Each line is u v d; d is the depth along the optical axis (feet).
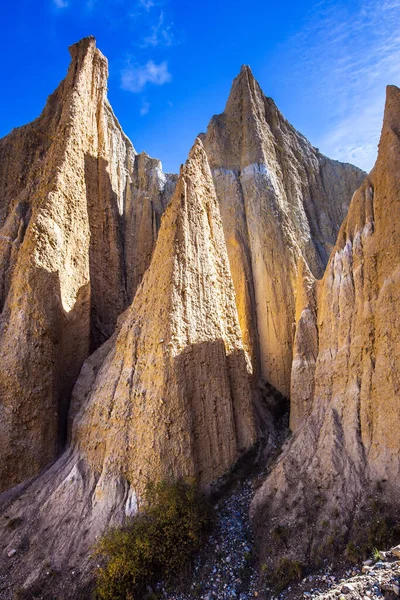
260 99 118.21
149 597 37.83
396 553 29.55
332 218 117.80
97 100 95.76
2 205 87.20
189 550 40.88
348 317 51.03
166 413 48.88
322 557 35.17
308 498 41.57
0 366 56.44
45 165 78.74
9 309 61.36
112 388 55.83
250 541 42.11
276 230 93.20
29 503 49.93
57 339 61.62
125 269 96.32
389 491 36.40
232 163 108.58
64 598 38.68
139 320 57.72
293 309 86.02
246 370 61.93
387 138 49.67
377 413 41.63
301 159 120.16
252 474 53.11
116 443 50.67
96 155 91.25
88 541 43.73
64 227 69.00
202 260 60.13
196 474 48.49
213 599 36.70
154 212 108.88
